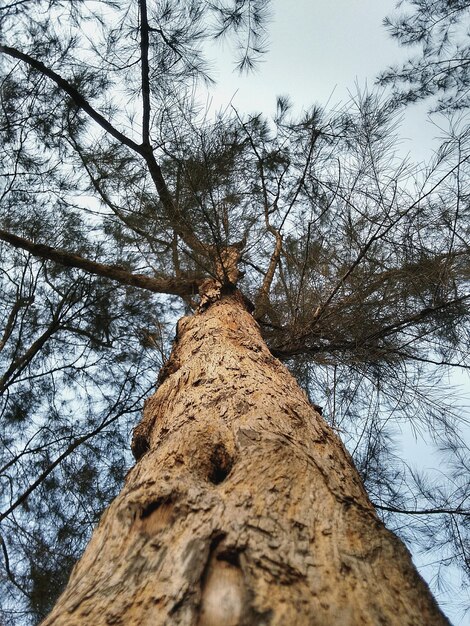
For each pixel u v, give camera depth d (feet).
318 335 12.37
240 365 7.22
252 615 2.79
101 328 16.03
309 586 3.06
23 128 14.84
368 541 3.69
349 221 11.29
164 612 2.87
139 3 13.79
